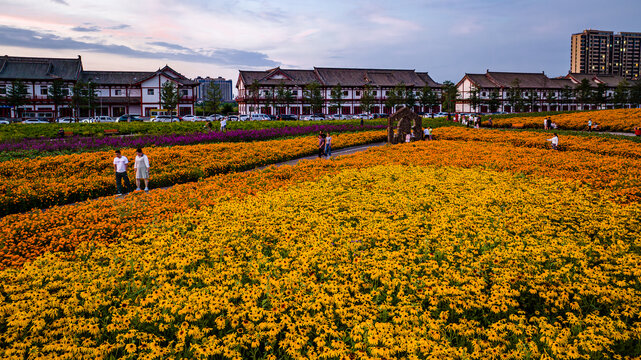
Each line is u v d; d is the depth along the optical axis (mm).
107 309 6441
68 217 11234
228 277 7105
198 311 5945
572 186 14789
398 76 90312
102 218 10922
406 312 6016
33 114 68375
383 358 5098
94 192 15016
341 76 86500
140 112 74375
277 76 82000
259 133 33688
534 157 21125
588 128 42750
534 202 12398
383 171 17578
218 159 21625
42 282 7203
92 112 72750
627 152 23016
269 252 8766
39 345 5621
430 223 10188
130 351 5250
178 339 5688
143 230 10070
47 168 18766
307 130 37844
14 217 11141
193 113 76125
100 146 25953
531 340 5676
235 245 8812
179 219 10688
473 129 39312
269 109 81062
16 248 8977
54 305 6281
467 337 5730
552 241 8742
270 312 5992
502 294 6488
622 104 96875
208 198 13133
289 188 14797
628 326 6004
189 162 20766
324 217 10727
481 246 8750
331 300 6293
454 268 7598
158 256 8016
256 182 15820
